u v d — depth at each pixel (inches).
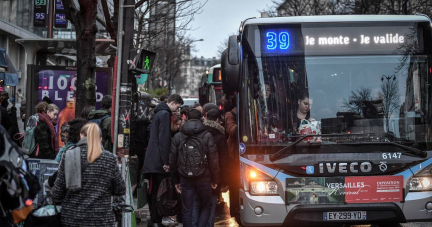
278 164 263.0
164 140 296.8
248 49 275.0
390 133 267.6
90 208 177.2
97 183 178.5
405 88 271.4
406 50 274.1
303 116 268.8
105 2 508.1
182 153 275.6
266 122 269.1
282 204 260.8
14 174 154.6
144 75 460.8
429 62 273.3
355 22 274.2
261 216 262.4
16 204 158.9
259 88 272.1
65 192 181.2
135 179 344.8
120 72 256.1
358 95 270.2
